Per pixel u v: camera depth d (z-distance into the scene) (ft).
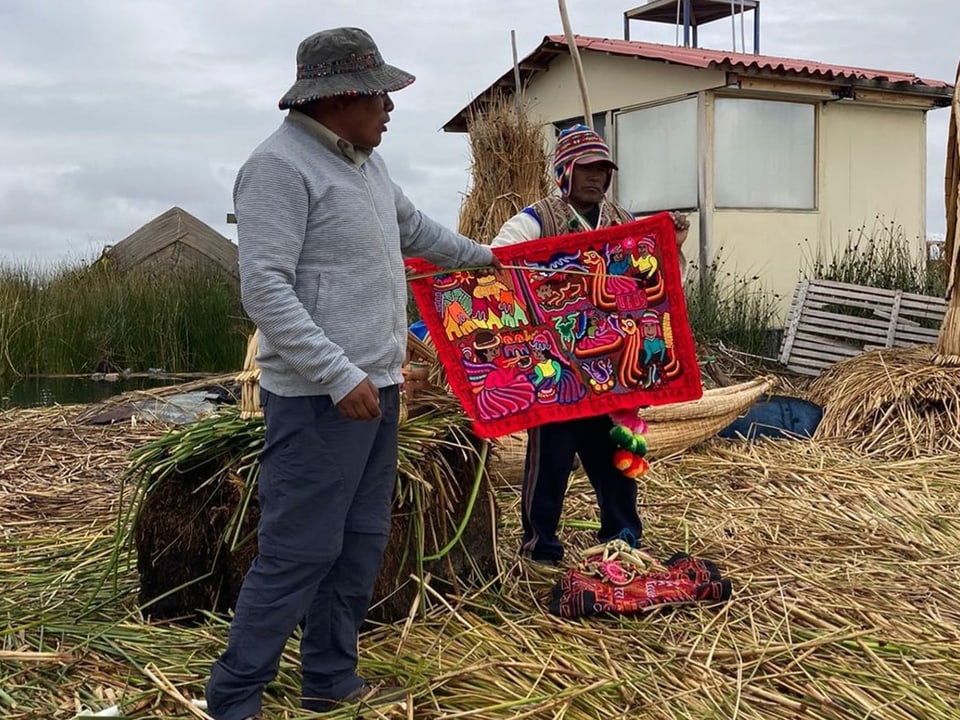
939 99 38.78
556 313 13.02
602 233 13.03
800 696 10.07
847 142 37.88
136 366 37.47
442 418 12.64
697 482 17.84
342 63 8.66
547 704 9.45
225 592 11.53
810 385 26.02
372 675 10.19
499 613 11.70
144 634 11.00
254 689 8.95
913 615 12.09
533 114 41.37
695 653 10.83
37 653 10.21
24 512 16.31
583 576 12.06
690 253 36.22
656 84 36.63
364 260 8.84
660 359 13.20
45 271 40.34
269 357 8.87
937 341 25.34
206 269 43.47
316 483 8.79
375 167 9.41
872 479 18.07
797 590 12.65
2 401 29.96
